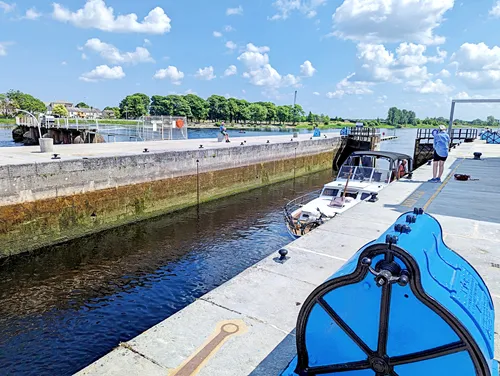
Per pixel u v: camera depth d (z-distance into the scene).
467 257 5.11
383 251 1.99
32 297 8.57
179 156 17.33
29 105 125.94
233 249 11.85
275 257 5.08
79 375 2.79
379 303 2.03
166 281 9.52
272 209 17.66
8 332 7.18
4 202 10.77
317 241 5.74
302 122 163.38
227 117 136.50
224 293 4.07
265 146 24.44
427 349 1.93
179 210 17.31
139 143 24.03
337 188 12.26
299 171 29.25
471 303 2.13
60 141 37.34
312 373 2.34
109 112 141.50
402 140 69.00
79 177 12.91
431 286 1.96
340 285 2.14
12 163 11.25
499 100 27.55
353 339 2.15
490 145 27.77
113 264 10.57
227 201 19.56
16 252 11.13
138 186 15.30
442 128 11.14
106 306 8.23
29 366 6.27
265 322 3.53
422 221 2.77
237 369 2.88
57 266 10.38
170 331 3.38
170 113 125.56
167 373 2.83
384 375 2.08
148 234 13.45
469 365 1.85
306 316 2.30
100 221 13.78
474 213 7.48
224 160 20.50
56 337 7.06
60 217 12.38
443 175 12.73
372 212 7.57
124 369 2.87
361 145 36.28
